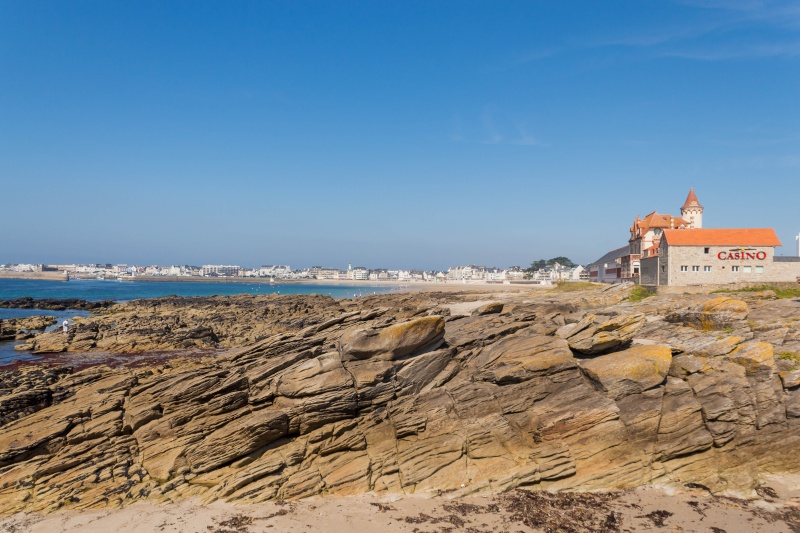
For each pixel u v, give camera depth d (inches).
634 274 3631.9
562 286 3828.7
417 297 4126.5
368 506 836.0
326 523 786.8
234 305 4072.3
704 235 2790.4
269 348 1155.3
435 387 1077.8
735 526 799.7
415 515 813.9
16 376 1455.5
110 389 1126.4
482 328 1284.4
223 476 886.4
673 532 782.5
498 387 1049.5
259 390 1034.1
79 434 948.0
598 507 848.9
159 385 1051.9
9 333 2603.3
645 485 916.0
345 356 1051.9
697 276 2748.5
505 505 847.1
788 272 2711.6
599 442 942.4
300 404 968.3
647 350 1064.8
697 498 878.4
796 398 979.9
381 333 1058.1
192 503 832.3
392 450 954.7
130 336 2292.1
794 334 1166.3
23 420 1008.9
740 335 1167.0
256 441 918.4
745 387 997.2
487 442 957.2
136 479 877.2
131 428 981.8
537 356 1064.2
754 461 953.5
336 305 4033.0
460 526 788.6
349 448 954.1
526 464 925.2
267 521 787.4
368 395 1010.1
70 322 2933.1
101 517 786.2
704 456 957.2
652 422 955.3
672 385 1021.2
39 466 885.8
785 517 825.5
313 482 874.8
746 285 2645.2
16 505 805.2
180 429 970.1
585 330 1146.7
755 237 2763.3
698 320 1333.7
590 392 1015.6
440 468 916.0
